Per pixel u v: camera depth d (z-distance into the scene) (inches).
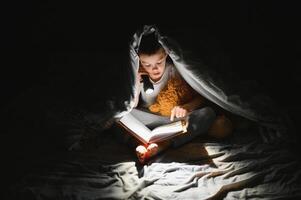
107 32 151.9
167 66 111.0
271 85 135.1
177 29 110.4
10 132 115.8
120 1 149.1
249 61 135.0
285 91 133.8
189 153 106.6
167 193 90.9
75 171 100.5
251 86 113.3
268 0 144.2
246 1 143.0
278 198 87.7
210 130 113.3
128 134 110.8
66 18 152.7
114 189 93.7
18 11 150.5
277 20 147.6
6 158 105.2
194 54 104.2
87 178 97.4
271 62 142.1
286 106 126.5
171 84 113.1
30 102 125.3
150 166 101.1
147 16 147.3
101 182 96.0
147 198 89.1
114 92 111.0
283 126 110.4
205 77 106.0
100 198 90.1
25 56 154.3
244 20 144.4
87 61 140.5
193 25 141.1
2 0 147.3
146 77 110.3
